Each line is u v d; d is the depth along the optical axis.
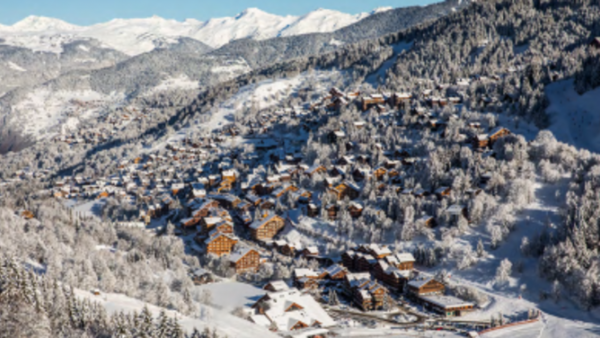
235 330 119.44
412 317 137.62
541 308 134.88
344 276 160.25
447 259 163.88
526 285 144.00
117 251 167.50
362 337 124.06
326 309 144.38
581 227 145.88
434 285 149.50
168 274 155.62
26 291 107.81
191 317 124.69
